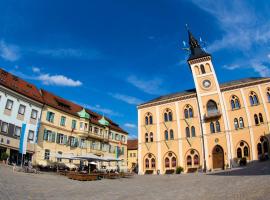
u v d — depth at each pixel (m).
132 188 20.00
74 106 58.53
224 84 51.56
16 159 38.84
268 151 41.31
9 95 38.72
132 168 80.75
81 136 53.44
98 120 62.16
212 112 48.09
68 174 29.30
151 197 14.24
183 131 50.06
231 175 26.11
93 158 33.34
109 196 15.23
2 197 12.48
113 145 64.06
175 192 15.77
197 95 50.06
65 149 49.28
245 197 11.34
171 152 50.19
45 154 44.50
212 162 45.66
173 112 52.16
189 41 56.28
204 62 51.47
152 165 51.72
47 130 45.88
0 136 36.06
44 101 46.69
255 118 43.91
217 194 13.23
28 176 25.33
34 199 13.24
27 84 47.38
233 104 46.69
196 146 47.94
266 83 44.25
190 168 47.31
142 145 53.66
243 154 43.50
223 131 45.94
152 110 54.81
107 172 35.56
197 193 14.43
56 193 16.27
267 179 16.47
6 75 43.00
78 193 16.67
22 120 40.72
